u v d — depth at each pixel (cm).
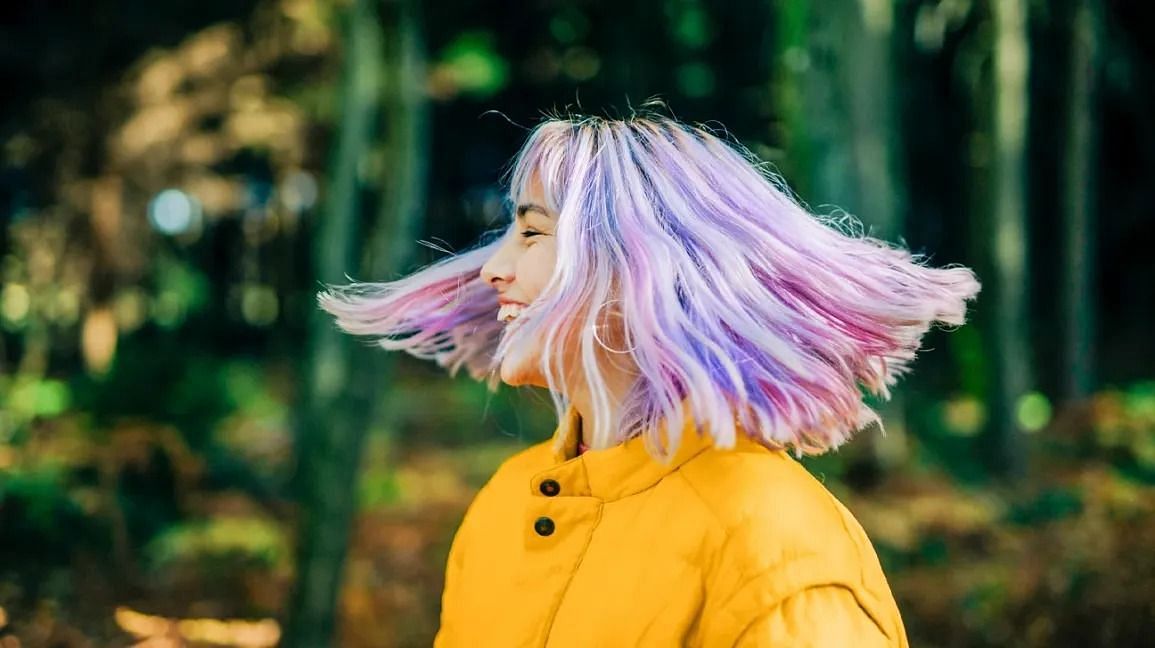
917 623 567
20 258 1186
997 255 986
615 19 1268
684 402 114
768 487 110
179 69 1131
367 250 438
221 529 654
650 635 108
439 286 143
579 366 119
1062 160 1279
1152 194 1744
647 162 115
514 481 131
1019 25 1025
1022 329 972
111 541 559
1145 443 986
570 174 116
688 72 1262
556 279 112
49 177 1157
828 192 679
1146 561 584
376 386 439
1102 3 1354
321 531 429
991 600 568
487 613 121
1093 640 519
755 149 682
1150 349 1636
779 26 685
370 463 939
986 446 941
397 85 436
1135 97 1609
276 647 442
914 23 1219
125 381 845
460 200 1822
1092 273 1725
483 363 150
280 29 1118
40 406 763
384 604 605
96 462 678
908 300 114
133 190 1178
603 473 116
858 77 721
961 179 1691
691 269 110
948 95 1595
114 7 1102
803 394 107
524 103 1519
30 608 430
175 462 727
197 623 491
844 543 110
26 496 536
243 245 1753
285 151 1256
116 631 437
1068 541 655
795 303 114
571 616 112
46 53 1102
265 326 1728
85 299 1152
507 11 1340
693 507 110
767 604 103
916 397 1290
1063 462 969
